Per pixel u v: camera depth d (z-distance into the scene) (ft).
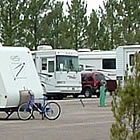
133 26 272.31
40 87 106.22
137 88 39.24
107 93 197.67
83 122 96.68
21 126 89.71
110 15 276.21
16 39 226.17
